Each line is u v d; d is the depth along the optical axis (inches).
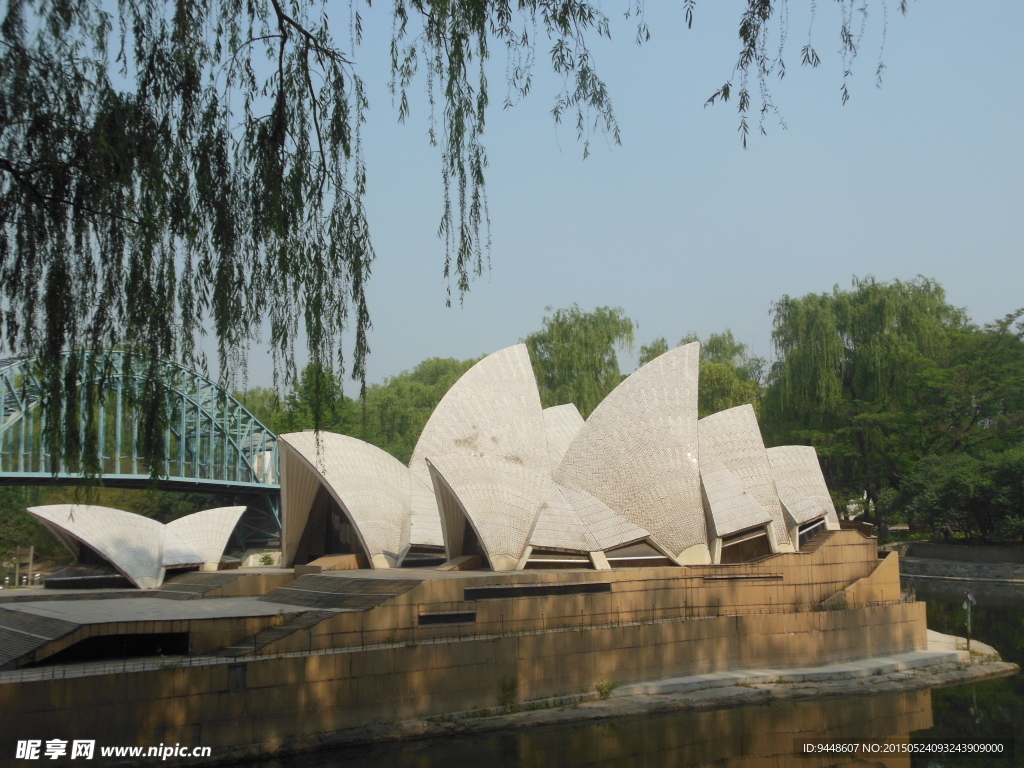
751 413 1608.0
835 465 2765.7
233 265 483.5
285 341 504.4
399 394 3302.2
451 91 481.1
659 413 1424.7
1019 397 2596.0
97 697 731.4
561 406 1911.9
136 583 1382.9
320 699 842.2
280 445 1443.2
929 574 2534.5
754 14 395.9
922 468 2561.5
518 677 972.6
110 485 2102.6
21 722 696.4
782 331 2787.9
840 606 1285.7
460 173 490.9
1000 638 1514.5
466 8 459.2
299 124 487.5
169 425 489.1
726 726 958.4
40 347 437.1
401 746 855.1
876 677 1152.2
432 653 916.6
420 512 1488.7
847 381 2812.5
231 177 483.8
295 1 491.5
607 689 1022.4
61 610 1040.8
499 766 816.9
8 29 405.1
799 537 1637.6
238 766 773.3
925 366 2628.0
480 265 491.8
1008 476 2373.3
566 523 1299.2
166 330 468.1
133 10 455.5
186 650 935.0
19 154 426.0
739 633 1158.3
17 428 2148.1
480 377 1576.0
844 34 387.9
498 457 1414.9
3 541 2123.5
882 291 2701.8
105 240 449.7
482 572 1237.1
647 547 1346.0
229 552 2896.2
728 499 1385.3
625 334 2662.4
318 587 1160.2
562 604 1075.9
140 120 452.1
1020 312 2645.2
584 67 441.1
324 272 505.7
